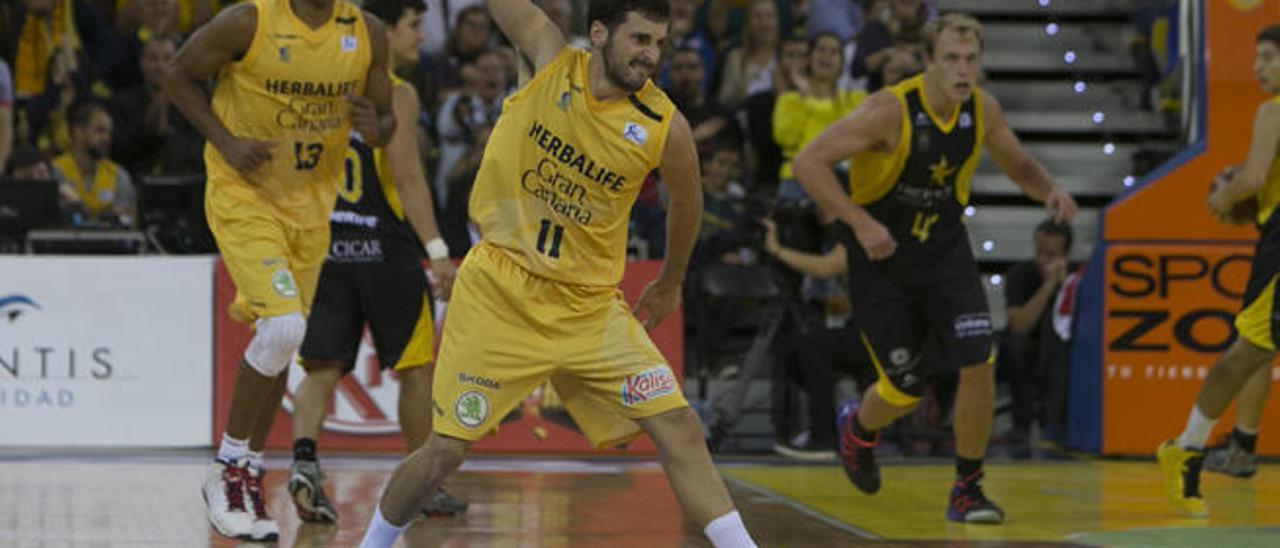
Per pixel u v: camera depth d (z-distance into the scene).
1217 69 17.19
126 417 16.67
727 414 17.25
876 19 21.30
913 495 13.77
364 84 10.34
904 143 11.83
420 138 19.09
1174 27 21.77
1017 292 18.22
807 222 17.39
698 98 19.86
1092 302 17.58
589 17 7.74
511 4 8.11
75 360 16.66
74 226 17.05
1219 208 13.84
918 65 20.19
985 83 22.53
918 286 12.18
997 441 18.34
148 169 20.05
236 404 10.30
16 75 20.31
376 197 11.51
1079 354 17.89
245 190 10.15
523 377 7.98
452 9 21.69
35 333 16.61
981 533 11.50
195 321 16.78
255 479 10.48
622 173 7.81
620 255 8.10
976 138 12.02
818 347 17.03
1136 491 14.32
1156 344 17.33
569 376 8.20
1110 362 17.31
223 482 10.38
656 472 14.89
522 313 7.93
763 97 19.84
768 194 20.02
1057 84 22.64
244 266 10.05
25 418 16.56
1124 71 22.98
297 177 10.27
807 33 22.02
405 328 11.63
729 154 18.95
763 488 14.12
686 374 18.28
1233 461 15.40
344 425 16.81
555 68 7.82
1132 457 17.33
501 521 11.45
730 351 18.66
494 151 7.95
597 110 7.75
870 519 12.20
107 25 21.20
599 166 7.79
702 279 17.45
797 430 17.45
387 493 8.16
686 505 8.01
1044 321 18.17
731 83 21.39
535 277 7.93
